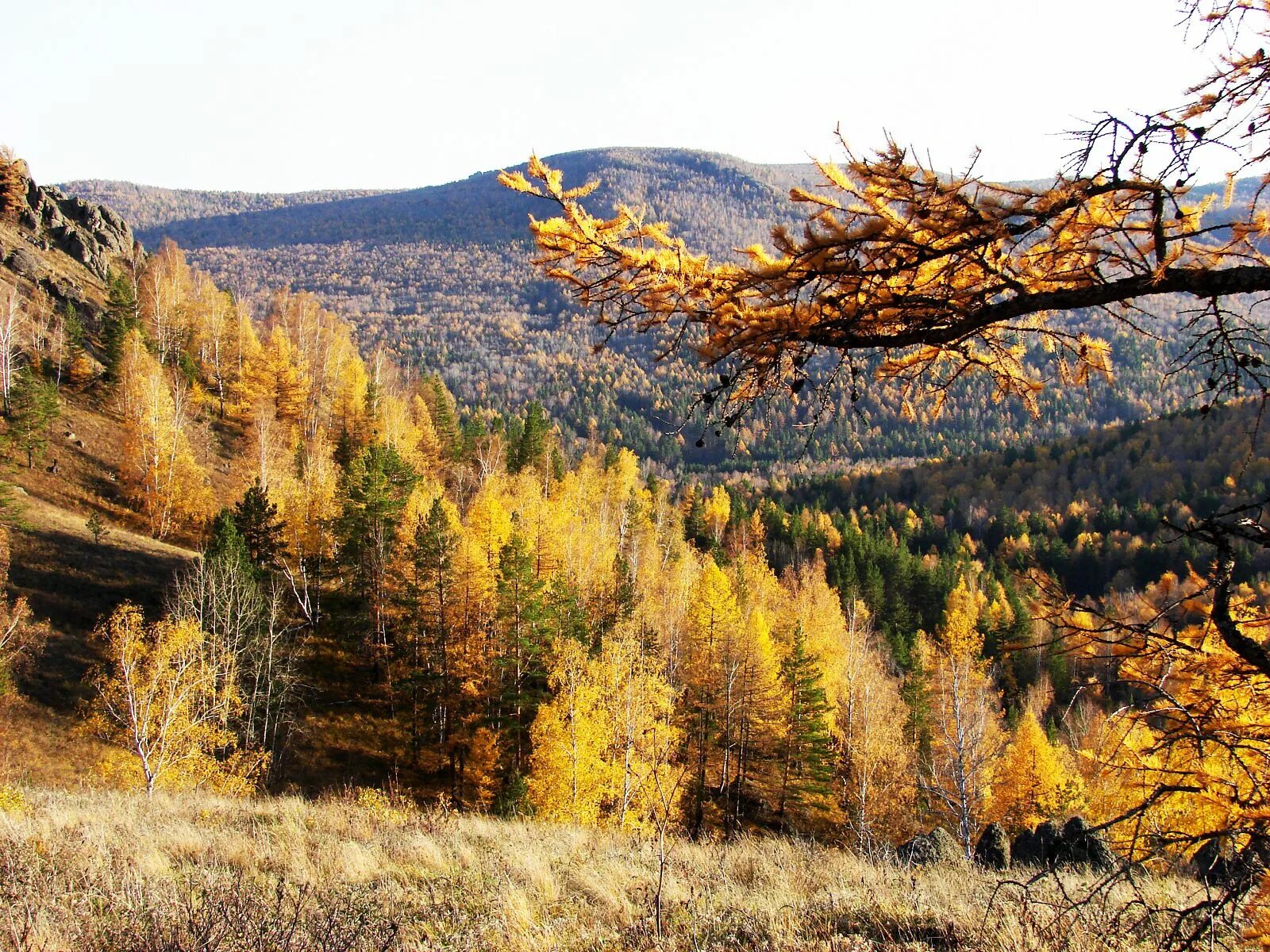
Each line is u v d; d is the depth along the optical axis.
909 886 8.31
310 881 7.94
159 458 53.22
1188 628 4.05
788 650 47.59
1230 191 3.88
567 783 26.06
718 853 10.83
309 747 35.97
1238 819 3.64
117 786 25.41
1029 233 3.83
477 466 80.44
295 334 93.69
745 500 130.50
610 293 4.69
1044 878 8.16
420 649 41.75
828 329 4.07
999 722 39.75
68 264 81.38
